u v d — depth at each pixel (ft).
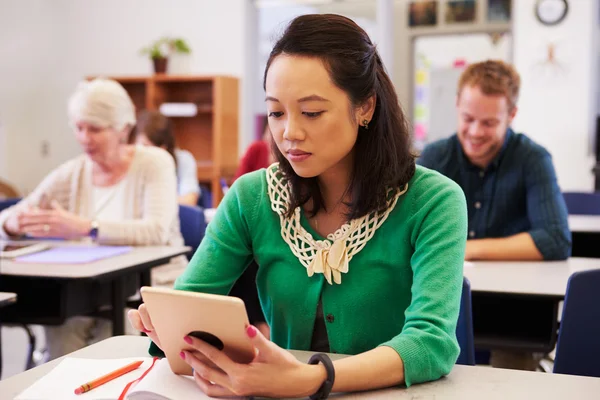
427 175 4.06
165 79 19.35
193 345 3.23
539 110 18.48
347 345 4.02
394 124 3.94
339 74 3.57
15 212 8.77
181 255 8.63
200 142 20.01
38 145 21.57
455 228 3.83
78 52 21.50
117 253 7.86
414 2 19.62
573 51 18.16
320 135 3.58
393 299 3.97
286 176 4.11
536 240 7.18
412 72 19.89
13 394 3.40
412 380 3.43
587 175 18.29
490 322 6.84
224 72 20.45
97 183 8.79
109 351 4.07
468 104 7.08
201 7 20.51
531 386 3.46
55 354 8.39
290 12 21.35
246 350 3.17
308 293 4.06
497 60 7.29
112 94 8.38
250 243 4.31
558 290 5.93
